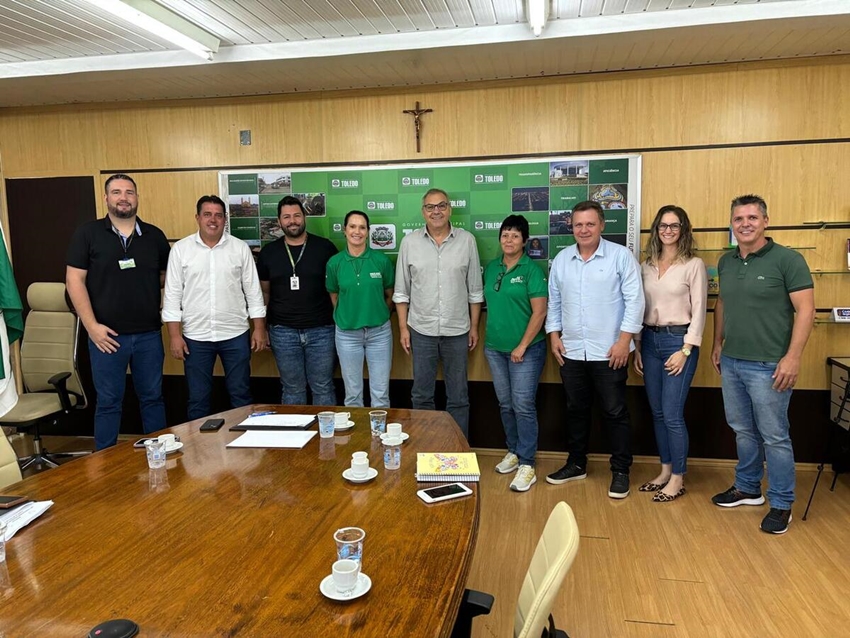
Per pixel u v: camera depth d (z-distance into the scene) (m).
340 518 1.53
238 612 1.13
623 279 3.16
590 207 3.15
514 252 3.46
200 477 1.82
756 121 3.52
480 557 2.67
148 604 1.17
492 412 3.99
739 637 2.10
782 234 3.55
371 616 1.11
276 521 1.52
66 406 3.64
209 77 3.62
